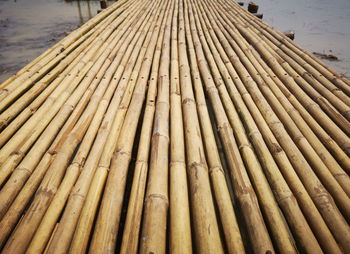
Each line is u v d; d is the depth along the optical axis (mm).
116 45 3049
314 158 1416
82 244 962
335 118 1810
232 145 1490
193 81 2340
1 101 1821
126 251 928
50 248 921
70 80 2158
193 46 3258
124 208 1239
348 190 1243
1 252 933
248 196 1161
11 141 1469
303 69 2502
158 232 979
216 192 1206
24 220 1035
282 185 1238
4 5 7996
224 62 2725
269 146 1524
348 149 1510
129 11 4785
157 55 2816
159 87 2100
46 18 6512
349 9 7414
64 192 1176
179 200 1131
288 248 966
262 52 2936
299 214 1104
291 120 1721
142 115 1959
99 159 1369
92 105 1805
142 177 1258
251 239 1012
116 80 2230
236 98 2008
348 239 1015
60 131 1577
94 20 3953
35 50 4344
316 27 5797
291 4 8320
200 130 1730
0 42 4727
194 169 1298
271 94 2047
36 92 1994
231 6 5461
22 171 1286
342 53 4336
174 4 5879
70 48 2826
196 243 981
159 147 1435
